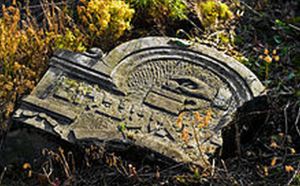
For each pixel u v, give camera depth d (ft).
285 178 5.97
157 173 5.56
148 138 5.86
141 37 7.58
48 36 6.88
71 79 6.41
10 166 5.94
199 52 6.83
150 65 6.66
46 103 6.07
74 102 6.16
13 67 6.56
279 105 6.76
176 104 6.24
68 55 6.60
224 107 6.26
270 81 7.06
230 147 6.24
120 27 7.12
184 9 7.78
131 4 7.69
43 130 5.85
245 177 6.01
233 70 6.66
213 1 7.99
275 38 7.85
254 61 7.45
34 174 5.96
